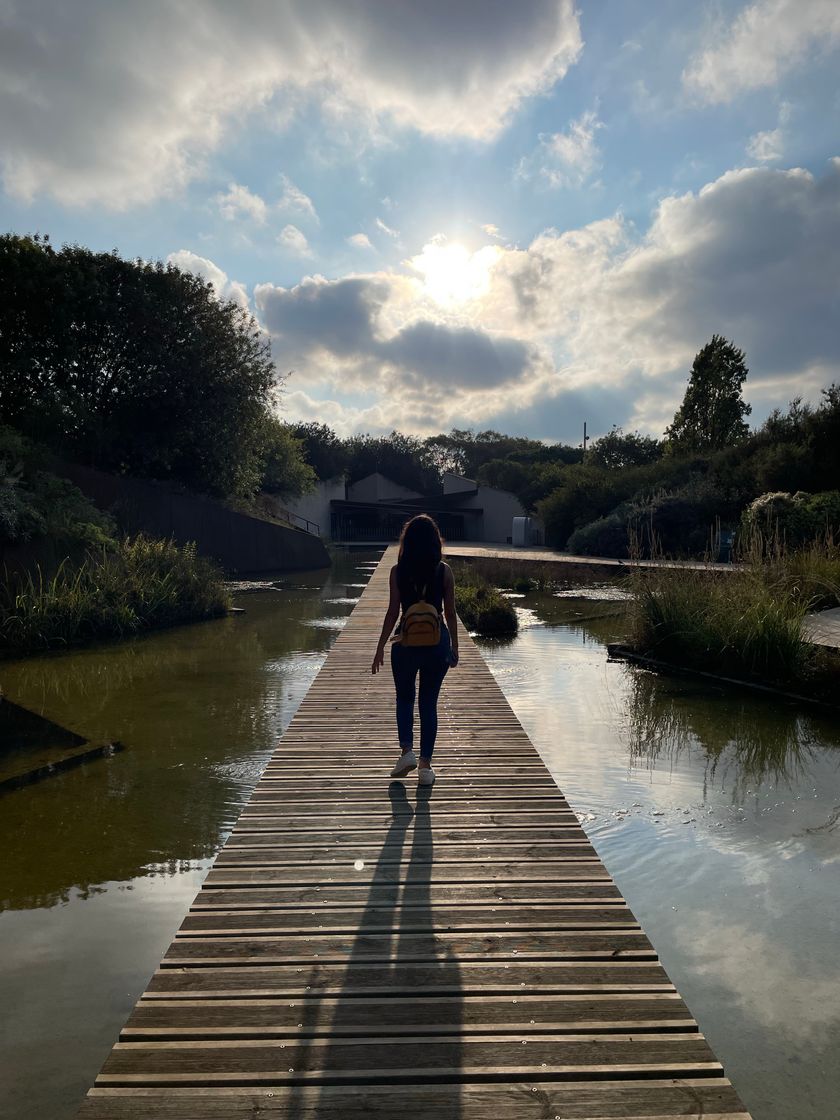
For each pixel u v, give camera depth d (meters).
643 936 2.90
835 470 21.80
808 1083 2.57
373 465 63.94
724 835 4.70
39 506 15.12
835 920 3.66
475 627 13.12
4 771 5.86
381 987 2.54
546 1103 2.01
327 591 19.94
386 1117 1.95
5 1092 2.53
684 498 24.20
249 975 2.62
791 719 7.44
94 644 11.74
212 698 8.26
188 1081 2.08
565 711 7.74
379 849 3.71
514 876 3.42
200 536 22.00
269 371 24.77
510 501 46.12
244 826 4.00
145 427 23.14
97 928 3.59
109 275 22.42
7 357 20.47
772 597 9.83
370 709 6.54
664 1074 2.12
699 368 36.88
